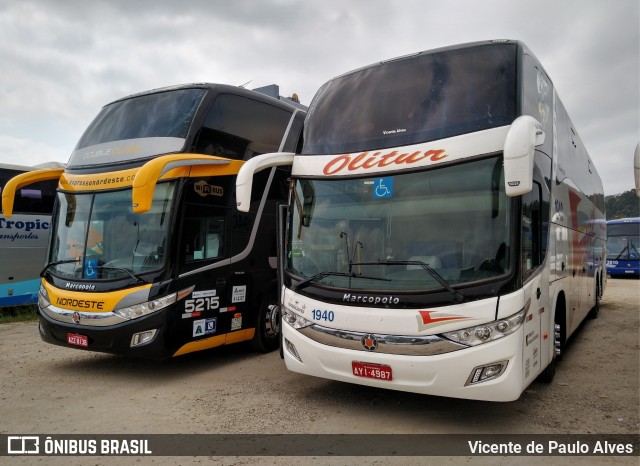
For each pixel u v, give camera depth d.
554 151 6.48
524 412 5.38
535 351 5.04
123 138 7.55
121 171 7.15
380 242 5.14
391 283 4.95
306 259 5.60
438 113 5.25
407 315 4.75
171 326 6.52
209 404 5.73
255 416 5.34
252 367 7.34
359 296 5.04
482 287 4.56
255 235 8.02
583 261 8.88
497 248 4.63
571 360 7.57
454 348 4.56
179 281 6.65
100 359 7.97
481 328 4.49
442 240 4.85
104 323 6.56
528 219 4.92
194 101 7.48
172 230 6.65
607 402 5.65
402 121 5.43
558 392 6.02
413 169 5.11
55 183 13.27
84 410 5.57
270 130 8.58
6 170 12.43
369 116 5.68
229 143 7.69
